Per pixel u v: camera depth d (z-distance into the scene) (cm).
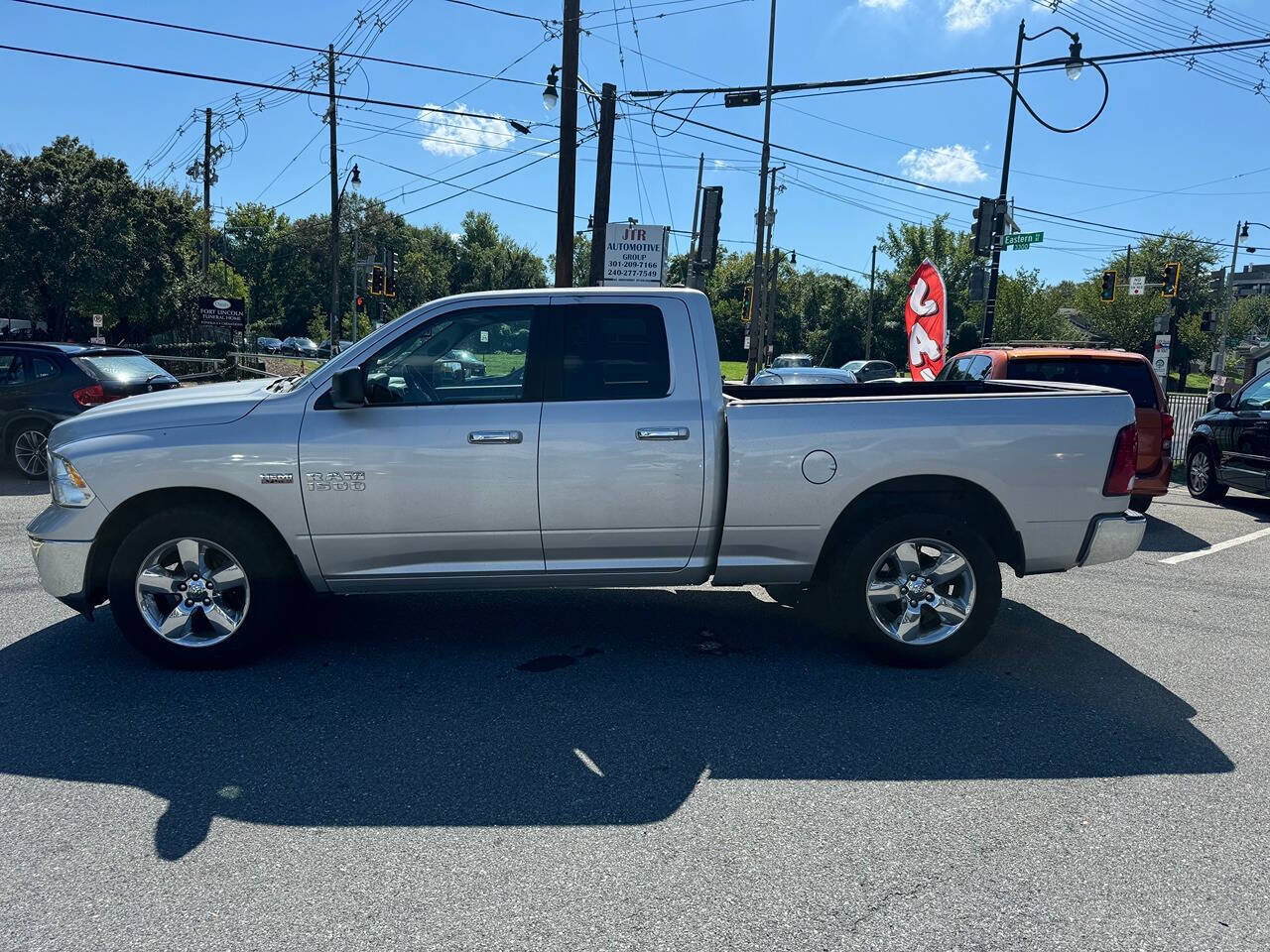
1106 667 514
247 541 472
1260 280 13162
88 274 2888
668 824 338
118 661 499
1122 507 499
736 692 466
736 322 7906
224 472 464
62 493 471
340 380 452
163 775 371
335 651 521
